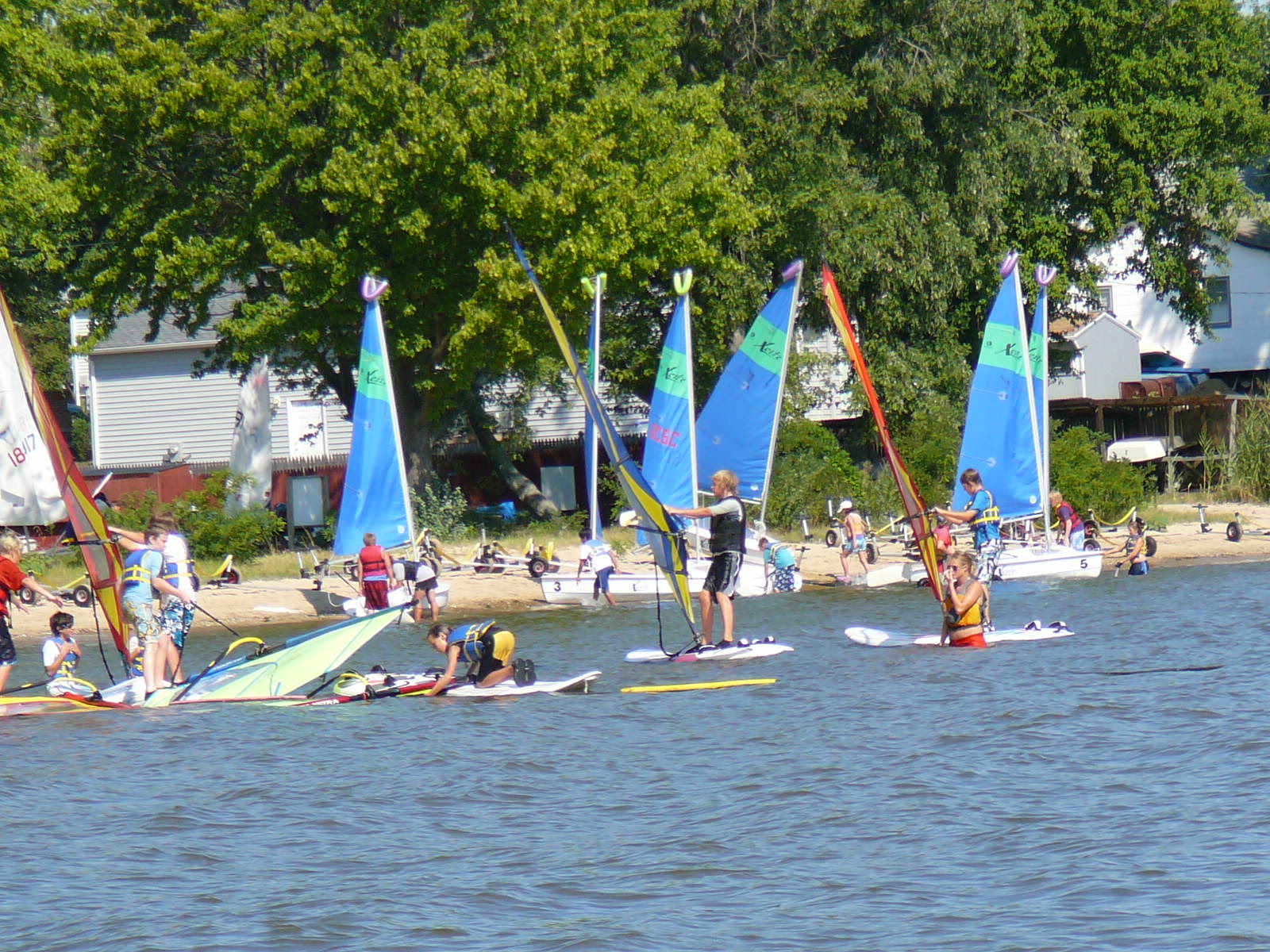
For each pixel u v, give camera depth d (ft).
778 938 99.40
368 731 175.83
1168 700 179.73
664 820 130.62
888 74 519.60
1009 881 109.40
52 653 205.87
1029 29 572.10
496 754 160.04
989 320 371.97
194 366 505.25
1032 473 378.73
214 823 134.00
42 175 408.87
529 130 439.63
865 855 117.80
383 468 344.08
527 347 449.06
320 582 378.94
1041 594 338.54
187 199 451.53
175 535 209.26
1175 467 634.84
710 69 538.06
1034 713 173.06
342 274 430.61
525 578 404.57
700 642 241.14
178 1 447.83
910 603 336.49
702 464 400.26
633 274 485.97
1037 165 551.59
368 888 112.78
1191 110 580.71
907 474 262.26
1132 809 127.13
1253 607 295.07
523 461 637.71
